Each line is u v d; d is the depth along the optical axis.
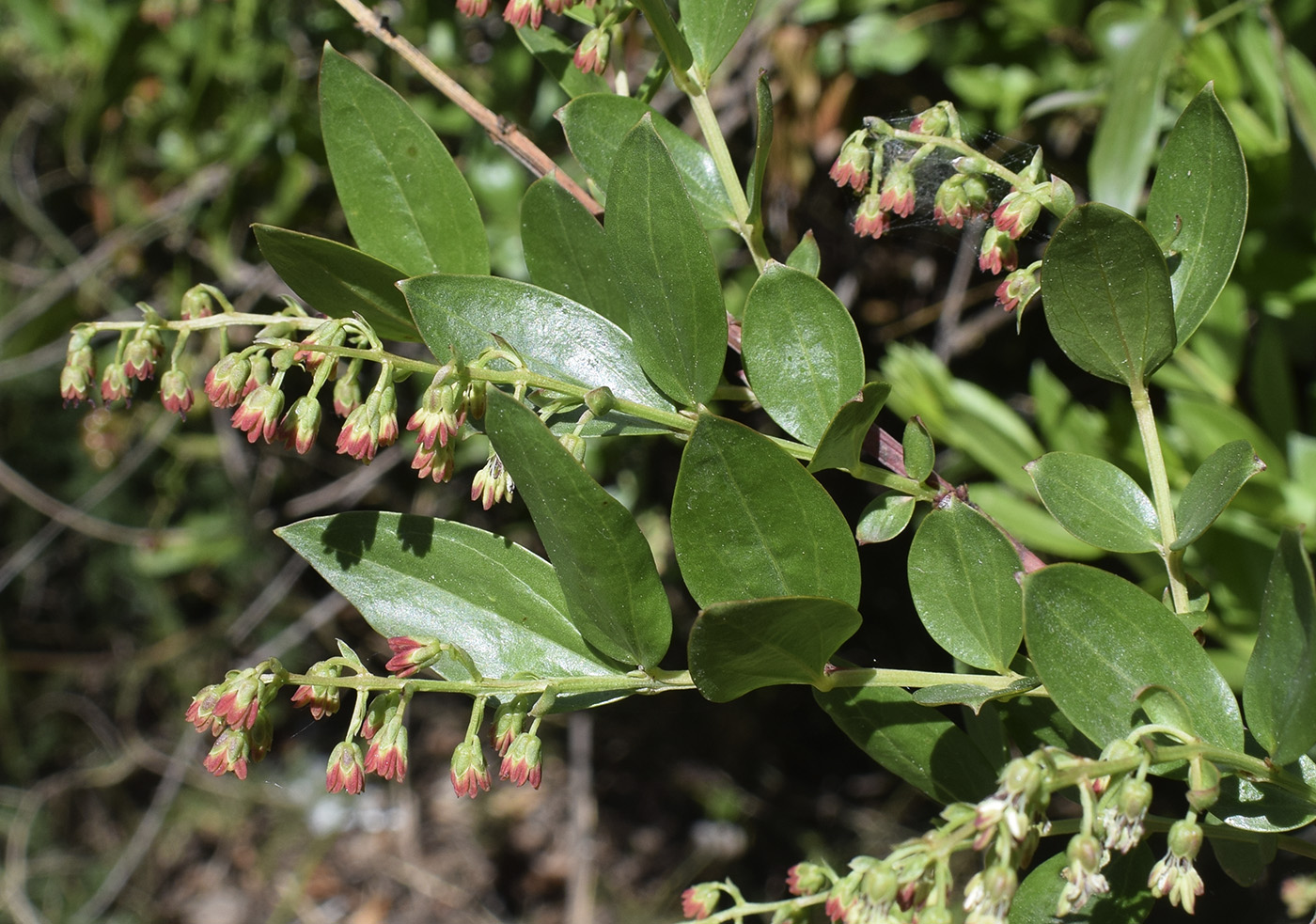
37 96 1.42
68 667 1.76
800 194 0.96
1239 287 0.65
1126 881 0.46
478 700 0.46
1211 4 0.66
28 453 1.65
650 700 1.70
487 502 0.47
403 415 1.12
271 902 1.78
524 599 0.47
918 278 1.07
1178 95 0.68
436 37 0.85
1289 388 0.64
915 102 0.92
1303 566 0.43
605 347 0.48
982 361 1.05
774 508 0.45
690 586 0.45
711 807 1.66
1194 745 0.44
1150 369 0.47
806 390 0.47
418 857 1.81
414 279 0.48
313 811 1.81
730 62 0.95
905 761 0.47
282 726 1.85
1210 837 0.46
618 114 0.50
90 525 1.36
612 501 0.45
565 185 0.51
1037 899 0.46
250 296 1.11
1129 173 0.59
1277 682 0.44
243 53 0.94
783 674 0.45
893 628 1.27
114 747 1.76
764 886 1.59
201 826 1.83
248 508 1.42
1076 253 0.46
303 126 0.92
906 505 0.47
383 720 0.46
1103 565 0.85
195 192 1.07
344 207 0.50
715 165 0.50
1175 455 0.66
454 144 0.94
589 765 1.68
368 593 0.48
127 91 1.01
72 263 1.27
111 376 0.49
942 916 0.43
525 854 1.78
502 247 0.86
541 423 0.44
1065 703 0.45
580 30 0.84
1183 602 0.46
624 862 1.69
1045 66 0.82
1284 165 0.63
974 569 0.47
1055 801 0.87
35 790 1.74
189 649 1.69
